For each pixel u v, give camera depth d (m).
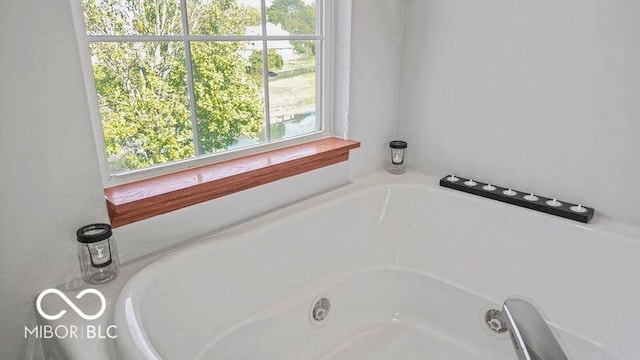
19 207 0.87
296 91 1.51
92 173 0.96
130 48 1.06
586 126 1.31
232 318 1.17
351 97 1.58
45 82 0.85
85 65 0.98
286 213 1.33
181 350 1.01
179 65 1.17
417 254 1.59
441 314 1.53
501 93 1.47
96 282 0.95
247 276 1.20
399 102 1.77
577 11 1.26
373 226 1.58
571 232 1.29
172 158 1.22
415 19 1.64
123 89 1.07
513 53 1.42
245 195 1.27
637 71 1.19
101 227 0.94
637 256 1.17
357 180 1.65
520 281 1.39
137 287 0.91
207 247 1.10
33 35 0.82
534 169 1.45
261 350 1.26
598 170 1.31
